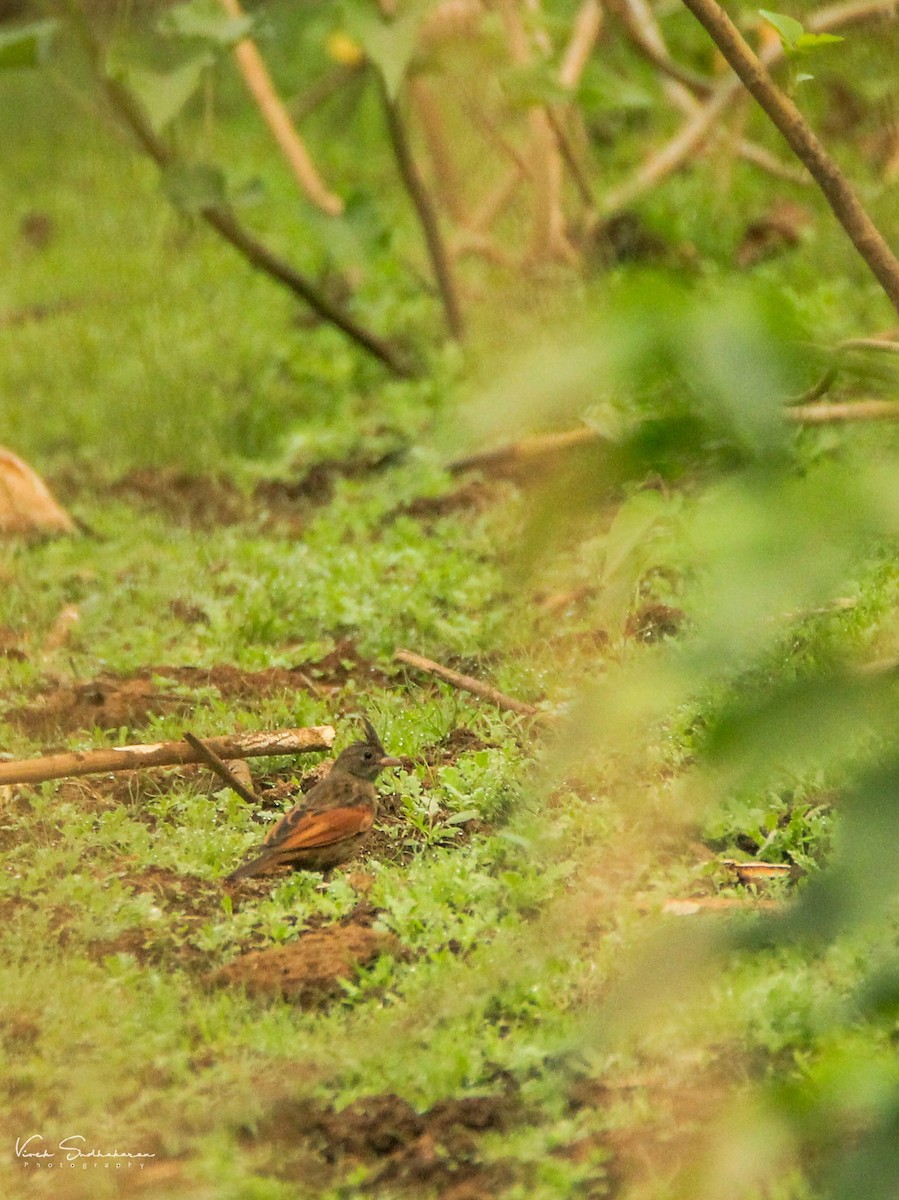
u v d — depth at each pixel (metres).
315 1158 7.24
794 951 7.64
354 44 19.98
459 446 3.16
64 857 10.20
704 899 9.02
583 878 9.25
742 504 3.02
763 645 3.10
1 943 9.12
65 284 27.06
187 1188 7.00
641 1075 7.54
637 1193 6.47
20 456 20.30
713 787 3.09
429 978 8.34
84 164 32.59
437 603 14.72
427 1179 7.05
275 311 24.55
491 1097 7.52
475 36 19.22
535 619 12.98
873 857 3.10
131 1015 8.28
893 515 2.95
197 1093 7.68
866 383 3.51
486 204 21.31
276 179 29.92
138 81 16.12
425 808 10.80
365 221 19.91
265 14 17.55
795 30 6.40
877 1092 3.51
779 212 21.81
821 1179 5.95
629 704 3.04
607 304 3.09
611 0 20.27
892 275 5.28
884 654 3.19
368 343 21.06
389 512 17.53
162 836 10.59
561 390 2.98
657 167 21.11
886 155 21.20
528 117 20.44
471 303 20.58
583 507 3.27
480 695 12.17
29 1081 7.93
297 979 8.59
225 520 17.98
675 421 3.14
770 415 2.97
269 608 14.86
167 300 25.27
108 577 15.94
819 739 3.05
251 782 11.44
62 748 12.16
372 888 9.77
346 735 11.98
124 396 21.48
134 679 13.54
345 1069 7.74
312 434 19.84
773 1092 3.66
